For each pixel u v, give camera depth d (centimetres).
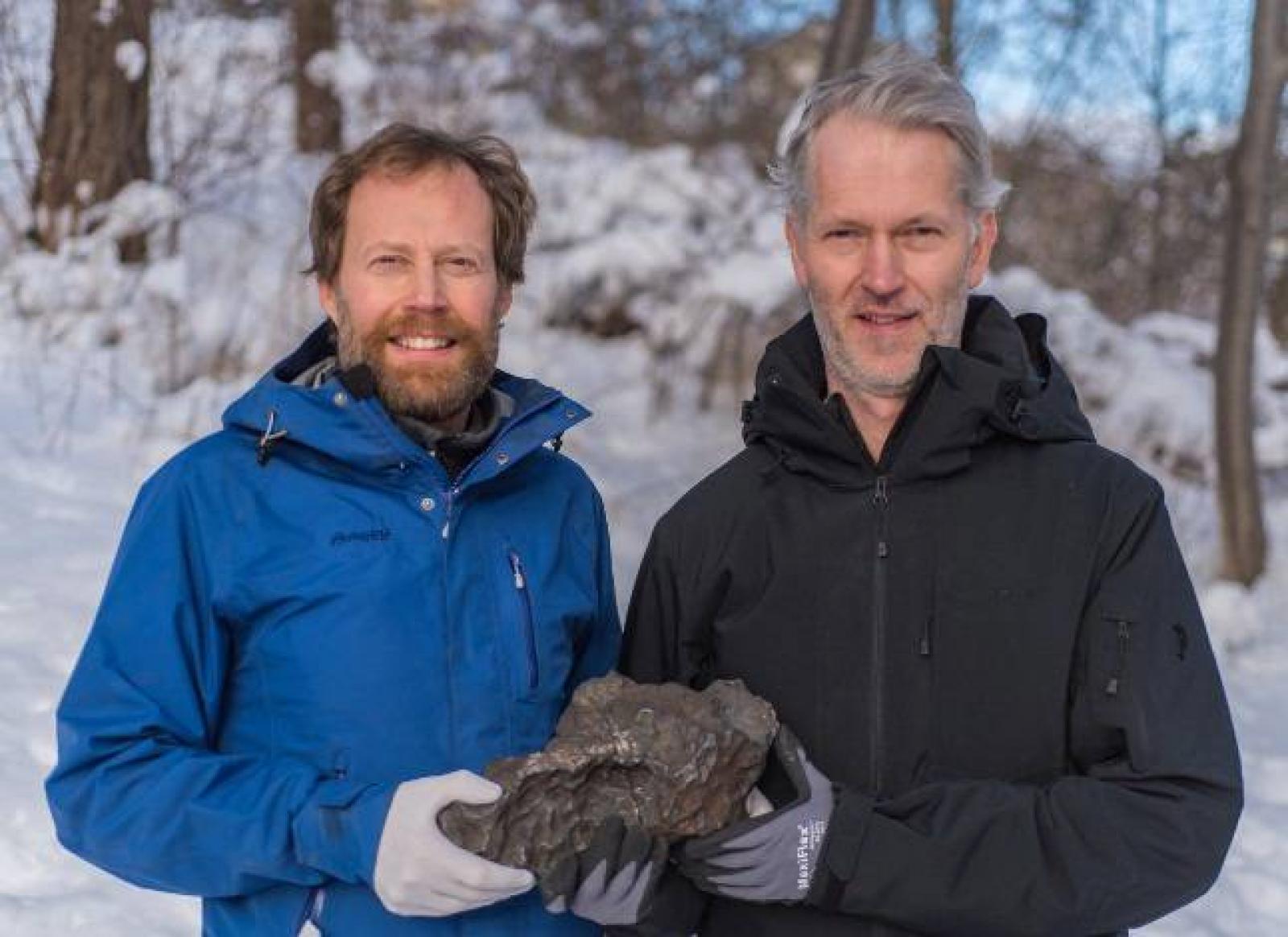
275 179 797
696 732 169
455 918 179
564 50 1013
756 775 173
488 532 189
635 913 171
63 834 173
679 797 167
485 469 187
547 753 167
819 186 187
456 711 180
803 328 201
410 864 159
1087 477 184
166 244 681
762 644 192
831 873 169
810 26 1087
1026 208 1170
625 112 1063
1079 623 179
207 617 178
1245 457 615
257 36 782
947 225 185
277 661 178
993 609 181
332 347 202
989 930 169
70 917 293
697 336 787
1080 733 177
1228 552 621
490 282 192
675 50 1066
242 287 678
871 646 185
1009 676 180
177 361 625
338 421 181
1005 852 168
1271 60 584
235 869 167
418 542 183
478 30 941
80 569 456
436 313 187
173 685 173
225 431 188
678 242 782
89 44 676
